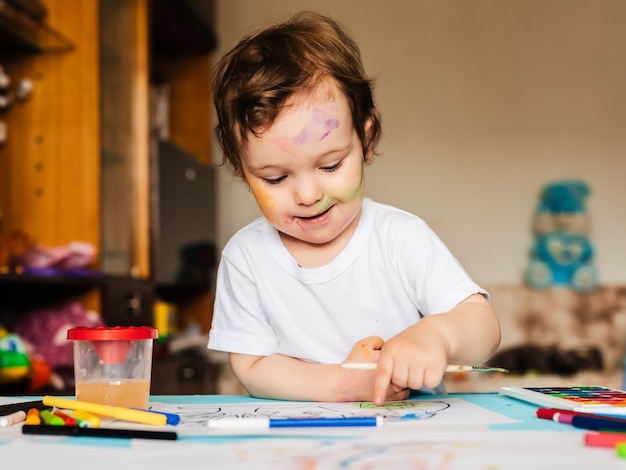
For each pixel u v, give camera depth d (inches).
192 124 113.0
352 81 32.5
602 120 122.6
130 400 26.9
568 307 119.5
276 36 34.7
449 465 16.9
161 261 87.3
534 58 123.7
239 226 122.2
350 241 38.5
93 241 74.8
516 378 117.2
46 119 76.3
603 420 21.5
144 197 81.4
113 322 73.5
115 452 19.1
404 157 123.7
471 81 124.0
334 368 31.9
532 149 122.7
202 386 96.7
